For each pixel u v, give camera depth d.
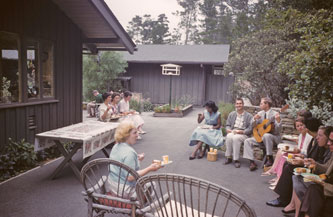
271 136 5.30
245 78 9.70
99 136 4.78
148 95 18.62
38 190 4.10
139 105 13.92
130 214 2.45
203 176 4.93
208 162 5.79
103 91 16.59
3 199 3.78
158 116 12.88
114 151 2.78
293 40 9.38
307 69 4.38
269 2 16.09
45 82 6.55
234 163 5.72
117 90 16.91
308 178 2.86
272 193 4.22
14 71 5.60
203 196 3.94
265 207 3.74
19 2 5.43
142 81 18.64
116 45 9.13
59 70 6.90
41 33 6.12
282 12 11.82
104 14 6.79
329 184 2.74
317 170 3.06
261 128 5.39
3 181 4.43
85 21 7.31
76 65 7.71
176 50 19.69
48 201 3.75
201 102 17.84
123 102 7.88
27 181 4.44
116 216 3.35
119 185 2.66
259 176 4.98
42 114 6.32
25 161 5.10
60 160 5.62
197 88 17.95
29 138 5.90
